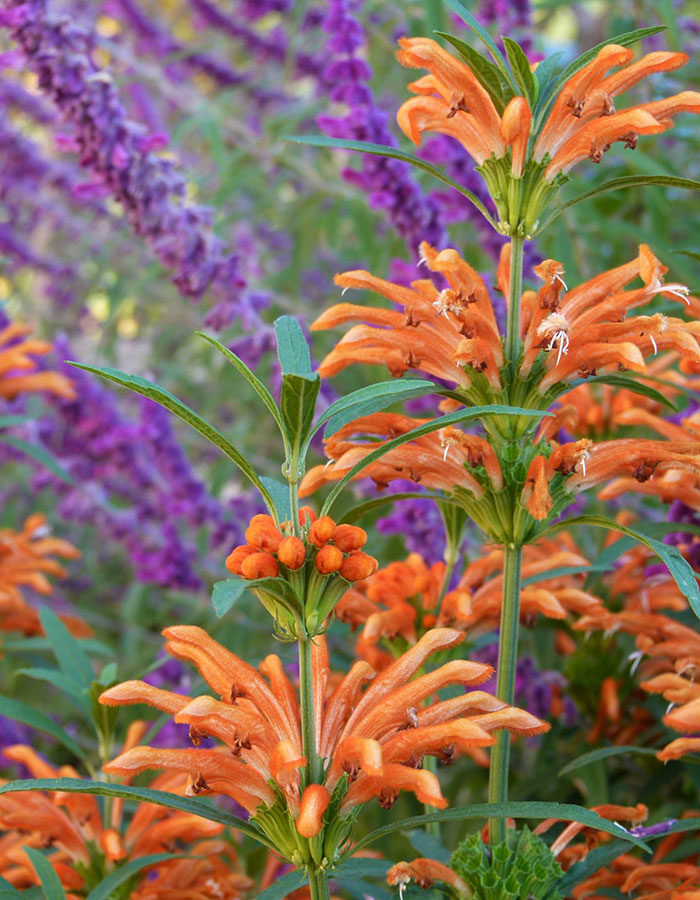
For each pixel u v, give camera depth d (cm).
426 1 102
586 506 105
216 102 148
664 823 76
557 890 75
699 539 85
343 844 71
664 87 126
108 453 130
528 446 75
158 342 165
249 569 68
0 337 104
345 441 77
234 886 83
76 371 126
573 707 91
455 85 74
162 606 147
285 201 150
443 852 79
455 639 72
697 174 134
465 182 98
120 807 82
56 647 84
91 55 96
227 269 103
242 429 142
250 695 71
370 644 84
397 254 126
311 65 143
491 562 82
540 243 118
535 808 69
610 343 74
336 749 71
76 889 81
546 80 75
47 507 159
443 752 71
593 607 81
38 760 83
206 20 147
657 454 75
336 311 76
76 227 165
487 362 75
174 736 98
